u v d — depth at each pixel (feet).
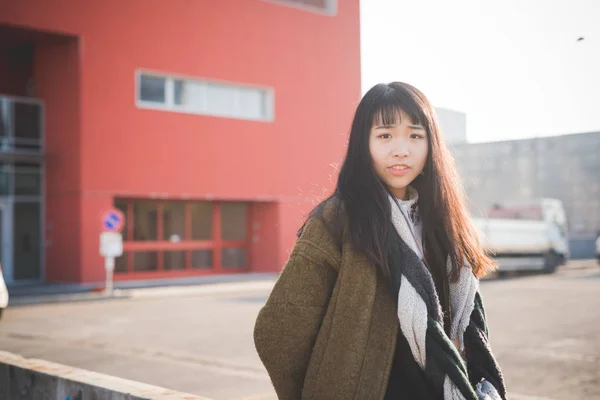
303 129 79.97
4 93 72.23
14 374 11.32
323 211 5.59
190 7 72.02
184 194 71.46
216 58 73.82
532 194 117.91
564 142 122.42
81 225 65.21
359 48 84.28
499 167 116.57
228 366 24.98
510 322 36.22
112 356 27.40
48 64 69.41
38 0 63.41
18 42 68.95
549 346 28.09
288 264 5.49
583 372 22.62
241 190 75.31
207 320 39.70
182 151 71.36
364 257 5.33
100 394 9.36
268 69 77.56
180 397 8.60
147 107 69.26
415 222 5.94
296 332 5.35
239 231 79.36
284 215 78.33
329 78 82.02
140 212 71.46
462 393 5.16
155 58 69.82
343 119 82.84
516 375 22.39
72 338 32.94
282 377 5.43
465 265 5.94
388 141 5.64
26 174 69.21
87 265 65.51
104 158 66.54
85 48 65.77
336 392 5.24
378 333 5.30
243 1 75.77
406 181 5.71
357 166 5.67
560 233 91.15
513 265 78.74
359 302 5.30
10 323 39.50
